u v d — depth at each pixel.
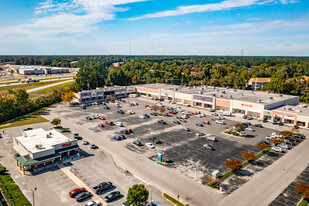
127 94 153.62
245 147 69.12
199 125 89.31
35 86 172.12
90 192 46.12
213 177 50.88
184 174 53.28
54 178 51.28
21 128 85.94
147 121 94.81
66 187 47.81
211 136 78.31
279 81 160.62
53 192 45.97
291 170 55.66
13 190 45.84
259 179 51.59
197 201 43.44
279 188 48.16
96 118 98.62
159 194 45.47
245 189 47.66
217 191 46.81
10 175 52.38
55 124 84.25
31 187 47.62
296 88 153.50
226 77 197.75
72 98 127.31
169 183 49.50
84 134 78.75
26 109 112.50
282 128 87.56
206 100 116.44
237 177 52.38
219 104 111.75
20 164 55.00
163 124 90.81
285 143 71.62
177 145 70.12
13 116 103.50
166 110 113.31
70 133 79.62
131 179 51.00
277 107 102.75
